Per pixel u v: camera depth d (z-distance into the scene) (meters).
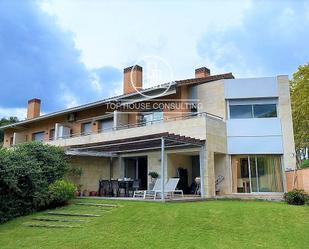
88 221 11.18
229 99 20.67
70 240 9.12
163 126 19.56
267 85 20.42
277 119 20.06
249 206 12.87
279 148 19.73
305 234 9.25
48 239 9.41
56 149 16.86
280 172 19.78
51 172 15.70
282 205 13.65
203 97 21.47
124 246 8.41
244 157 20.11
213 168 18.03
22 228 10.94
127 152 21.39
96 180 20.89
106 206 13.50
